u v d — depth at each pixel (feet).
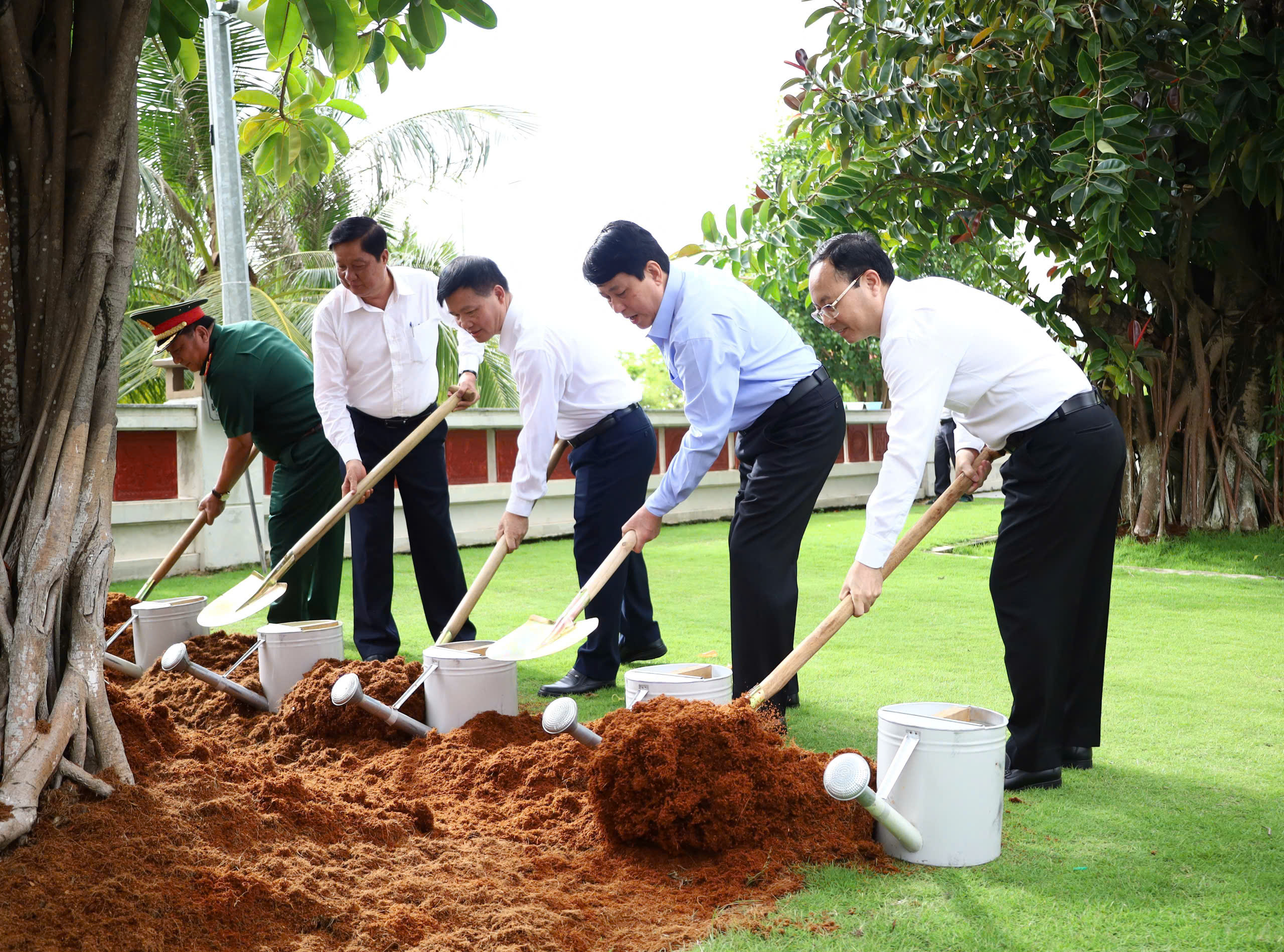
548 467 14.53
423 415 15.84
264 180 46.29
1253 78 22.35
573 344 13.56
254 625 19.53
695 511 43.14
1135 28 22.44
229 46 27.04
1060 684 9.56
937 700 12.69
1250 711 11.98
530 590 23.26
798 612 20.06
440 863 7.54
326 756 10.71
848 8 25.95
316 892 6.78
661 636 16.71
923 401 9.11
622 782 7.93
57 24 8.11
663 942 6.44
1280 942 6.25
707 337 10.68
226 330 16.30
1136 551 26.99
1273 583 22.40
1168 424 28.37
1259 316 28.17
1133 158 22.36
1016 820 8.68
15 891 6.15
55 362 8.07
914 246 29.09
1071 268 28.48
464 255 13.24
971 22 24.95
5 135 8.07
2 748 7.06
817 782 8.39
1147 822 8.52
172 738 8.59
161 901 6.28
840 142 27.22
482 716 10.86
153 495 27.40
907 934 6.48
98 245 8.21
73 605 7.74
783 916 6.79
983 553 28.66
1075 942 6.33
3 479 7.95
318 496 16.58
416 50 11.42
